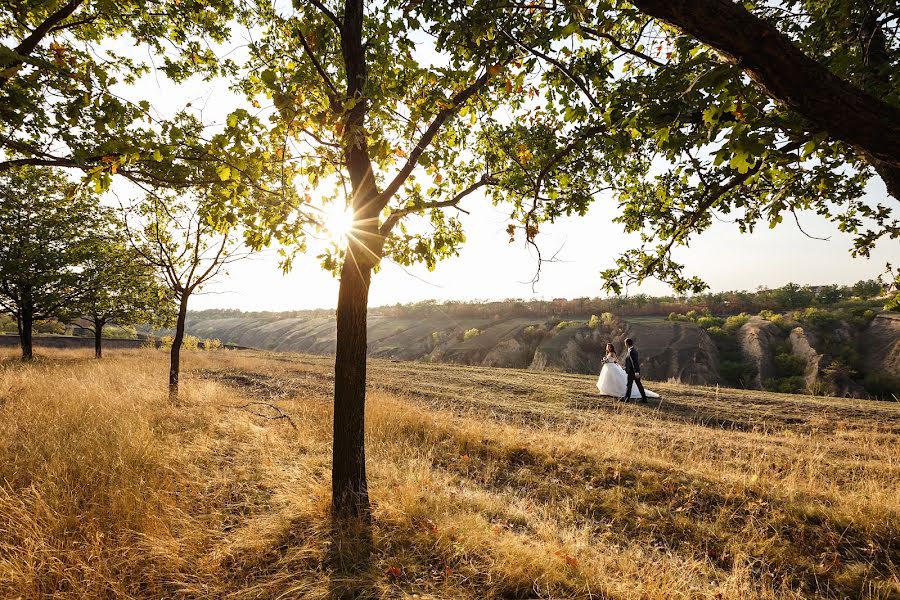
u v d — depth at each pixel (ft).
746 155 6.61
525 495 17.97
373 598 9.89
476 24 9.69
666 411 37.73
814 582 12.44
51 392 26.37
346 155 13.44
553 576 11.14
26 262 56.44
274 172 12.36
